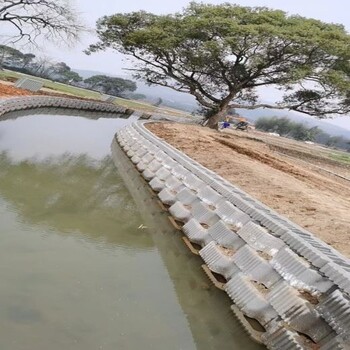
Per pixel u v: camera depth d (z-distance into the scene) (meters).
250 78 30.45
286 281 4.44
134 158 13.98
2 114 17.42
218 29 27.23
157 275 5.61
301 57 28.83
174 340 4.17
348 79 29.27
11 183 8.64
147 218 8.23
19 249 5.37
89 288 4.77
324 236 6.11
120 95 76.25
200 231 6.78
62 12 29.05
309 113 32.31
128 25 31.16
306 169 17.36
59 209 7.60
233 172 10.90
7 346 3.46
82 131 19.62
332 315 3.64
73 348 3.65
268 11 29.53
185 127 24.39
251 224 5.72
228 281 5.25
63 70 68.62
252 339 4.33
